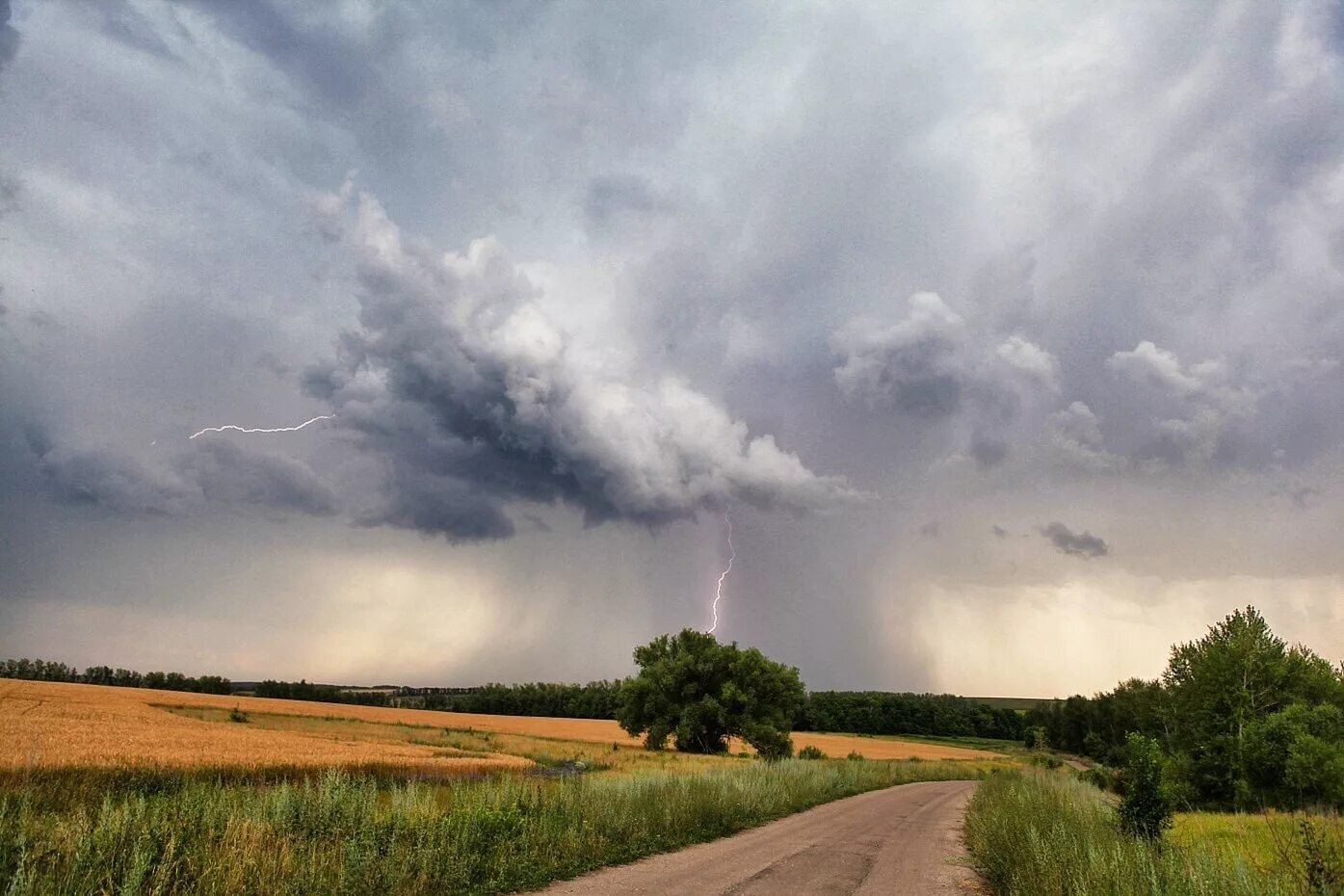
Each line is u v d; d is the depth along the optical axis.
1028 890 10.81
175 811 10.80
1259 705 35.47
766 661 74.62
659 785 20.59
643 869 13.06
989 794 27.41
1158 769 15.20
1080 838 12.75
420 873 10.72
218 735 51.81
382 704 165.12
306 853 10.80
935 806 31.11
